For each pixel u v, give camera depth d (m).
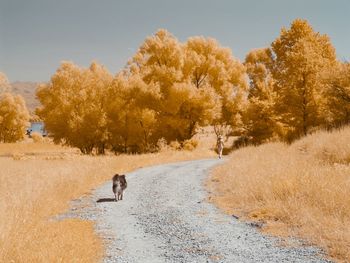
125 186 14.45
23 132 79.56
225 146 47.50
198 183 17.00
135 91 39.91
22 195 12.53
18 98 79.38
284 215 10.00
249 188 12.77
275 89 42.53
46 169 21.06
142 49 42.78
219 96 42.66
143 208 12.74
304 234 8.60
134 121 40.19
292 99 29.58
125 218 11.52
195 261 7.49
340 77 27.28
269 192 11.79
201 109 40.34
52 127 43.66
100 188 16.73
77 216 11.95
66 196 14.63
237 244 8.42
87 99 42.16
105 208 12.95
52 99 46.06
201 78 46.16
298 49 30.16
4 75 43.34
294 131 31.81
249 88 50.75
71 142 42.59
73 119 41.44
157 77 40.53
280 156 18.41
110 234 9.79
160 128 41.06
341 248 7.45
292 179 11.95
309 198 10.49
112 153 42.50
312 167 13.55
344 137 17.27
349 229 8.19
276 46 45.62
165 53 41.84
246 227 9.77
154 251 8.28
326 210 9.65
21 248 7.58
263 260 7.30
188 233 9.52
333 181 11.16
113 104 40.69
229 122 46.00
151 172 21.19
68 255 7.52
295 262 7.07
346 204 9.59
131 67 43.78
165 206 12.82
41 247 7.81
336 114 28.08
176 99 39.12
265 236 8.87
